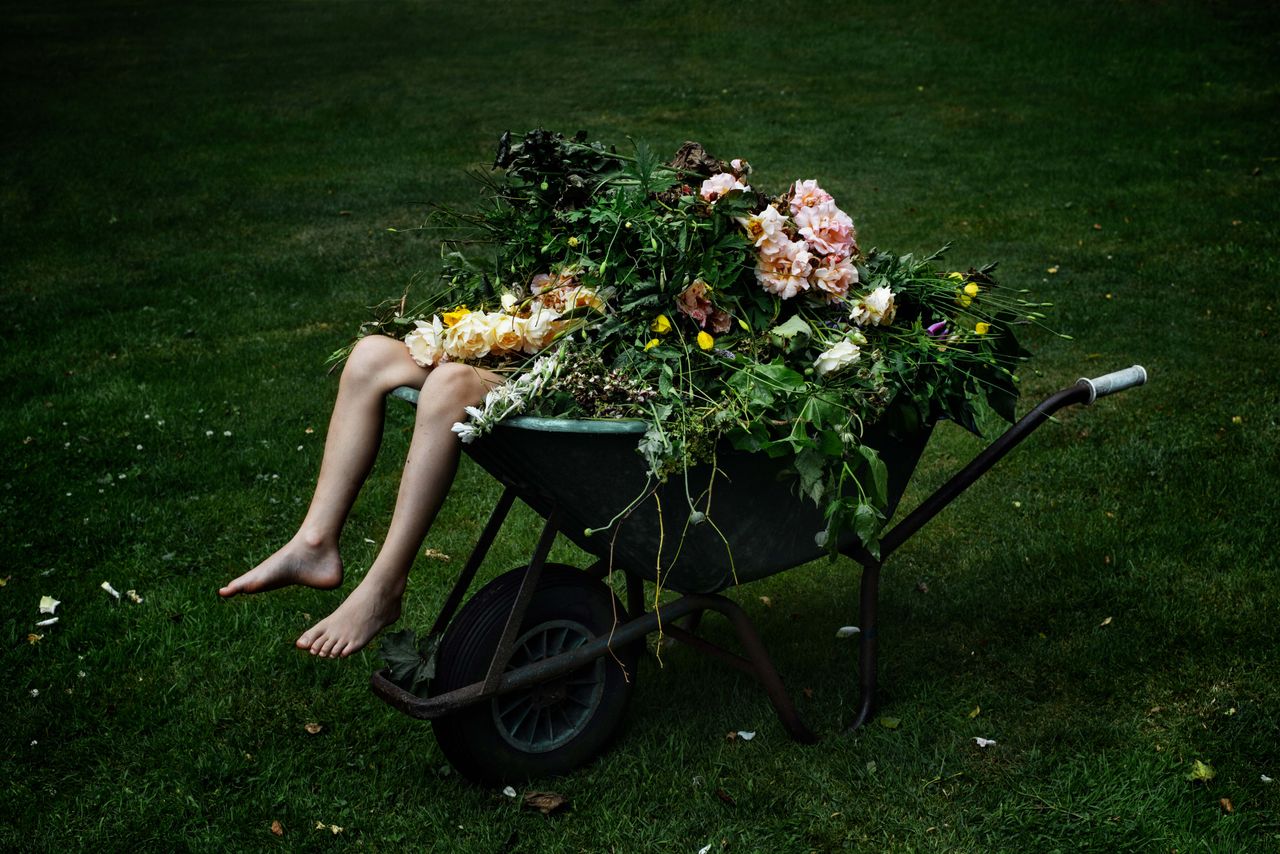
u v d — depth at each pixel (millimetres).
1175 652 3125
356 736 2910
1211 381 4918
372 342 2547
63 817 2623
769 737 2865
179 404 5086
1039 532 3812
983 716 2918
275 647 3275
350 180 9414
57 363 5613
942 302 2846
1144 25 13852
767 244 2568
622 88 12898
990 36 14172
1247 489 3965
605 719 2785
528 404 2293
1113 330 5555
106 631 3383
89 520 4055
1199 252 6707
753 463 2428
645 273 2594
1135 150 9266
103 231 8102
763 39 15180
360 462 2541
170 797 2684
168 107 12570
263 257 7422
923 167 9125
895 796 2637
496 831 2572
